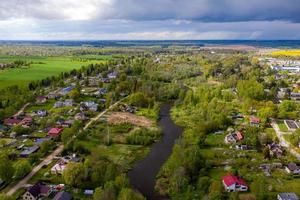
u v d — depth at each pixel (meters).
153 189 129.25
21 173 131.88
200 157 147.00
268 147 161.75
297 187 127.62
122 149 170.62
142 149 172.00
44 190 120.38
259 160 152.12
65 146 161.12
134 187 130.50
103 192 107.06
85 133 183.12
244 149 166.25
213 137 185.25
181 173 128.75
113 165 131.25
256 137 172.12
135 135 184.88
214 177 135.38
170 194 124.06
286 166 143.75
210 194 114.50
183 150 146.75
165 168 140.88
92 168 132.75
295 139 173.88
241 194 122.06
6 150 159.88
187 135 181.62
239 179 127.88
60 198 111.62
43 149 157.00
